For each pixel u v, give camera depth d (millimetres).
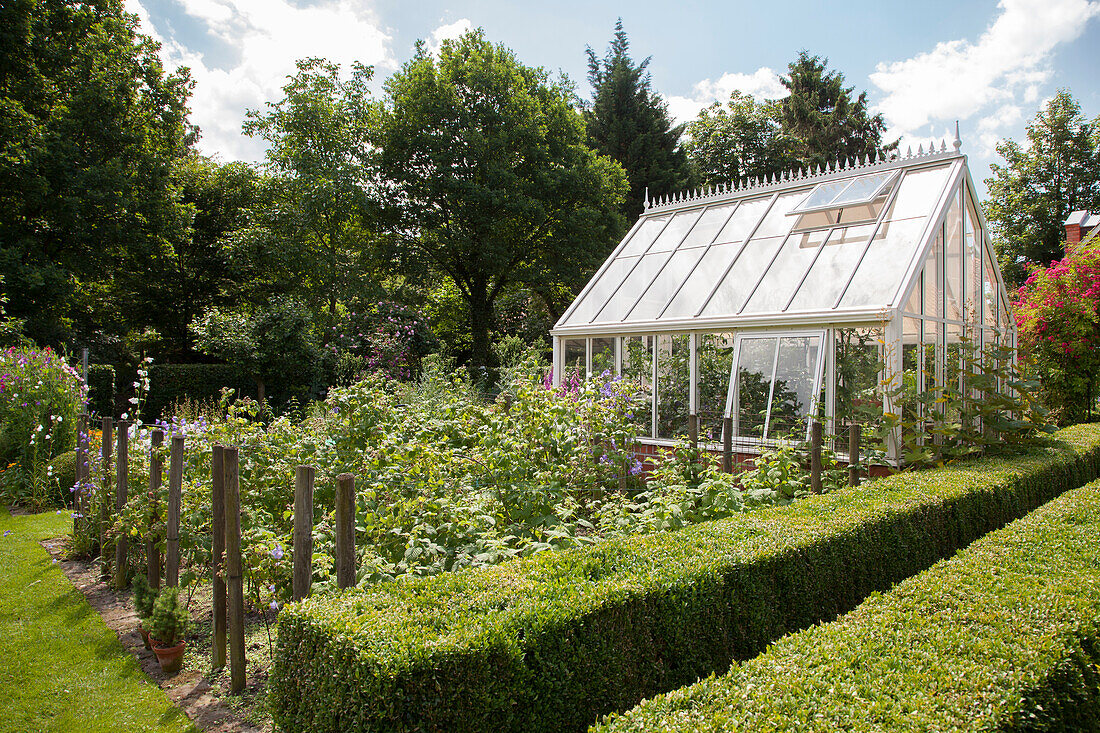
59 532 8211
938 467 7906
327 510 5430
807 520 4820
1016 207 31641
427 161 23281
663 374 10820
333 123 23266
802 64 40250
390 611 3141
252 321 18719
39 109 18875
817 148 36312
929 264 9531
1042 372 12789
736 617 3891
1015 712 2367
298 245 22625
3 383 10602
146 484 6223
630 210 30031
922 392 8172
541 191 23500
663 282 11797
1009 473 6738
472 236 23016
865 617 3111
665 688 3510
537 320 27328
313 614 3129
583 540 5066
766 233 11383
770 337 9516
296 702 3162
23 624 5445
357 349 21141
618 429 7422
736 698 2404
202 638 5160
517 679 2916
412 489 5281
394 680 2594
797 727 2203
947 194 9844
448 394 11031
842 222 10625
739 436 9703
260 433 6082
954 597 3295
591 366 11977
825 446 7730
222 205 26562
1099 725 2811
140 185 20188
